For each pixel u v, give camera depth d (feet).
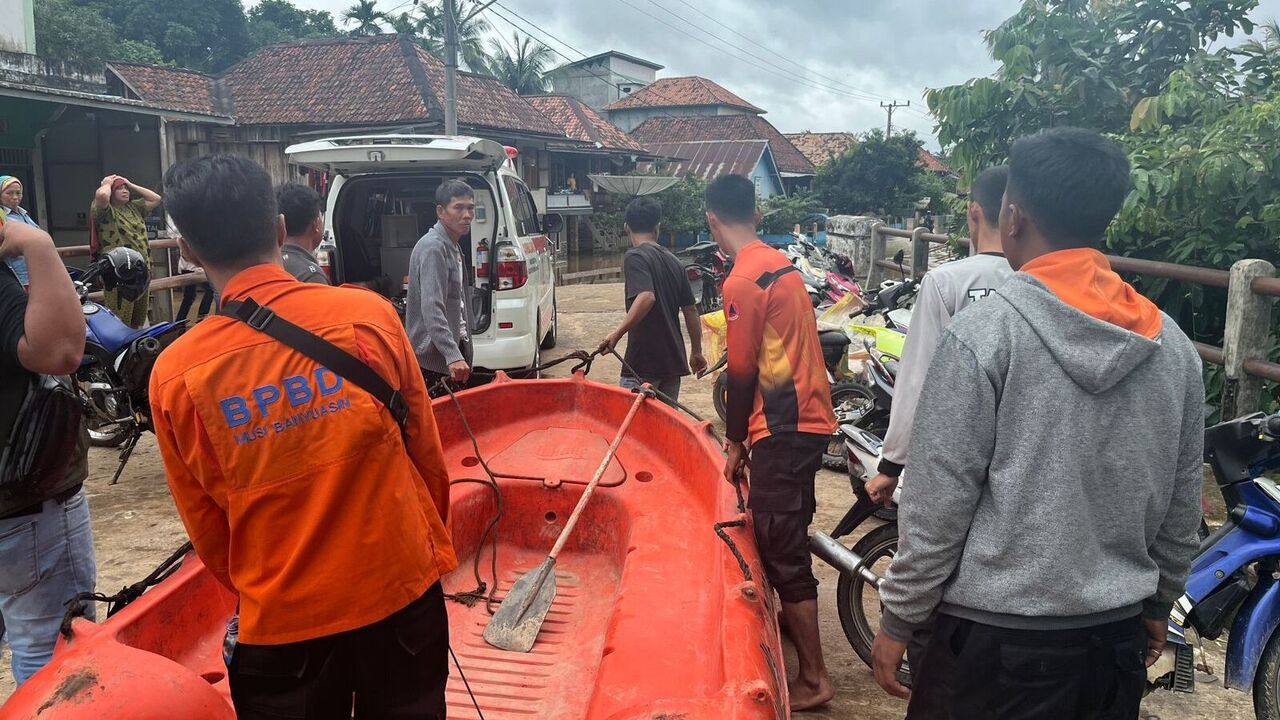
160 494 18.30
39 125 50.03
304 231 13.00
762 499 10.33
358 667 5.98
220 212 5.56
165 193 5.68
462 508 12.72
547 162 82.79
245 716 5.88
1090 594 5.67
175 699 6.11
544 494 13.46
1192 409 6.02
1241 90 23.45
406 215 26.58
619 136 104.32
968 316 5.94
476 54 127.65
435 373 17.16
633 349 16.93
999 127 25.50
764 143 123.85
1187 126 21.43
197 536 5.86
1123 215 20.11
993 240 9.72
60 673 6.16
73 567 8.86
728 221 10.97
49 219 52.80
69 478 8.59
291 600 5.58
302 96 66.39
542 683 9.84
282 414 5.49
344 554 5.63
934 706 6.24
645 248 16.52
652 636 8.74
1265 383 19.42
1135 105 24.32
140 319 24.59
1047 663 5.69
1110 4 24.75
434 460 6.47
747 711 5.89
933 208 122.21
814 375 10.38
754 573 8.83
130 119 51.75
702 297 42.86
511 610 10.69
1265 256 20.95
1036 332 5.68
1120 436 5.69
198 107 63.36
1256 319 17.62
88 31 105.50
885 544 11.72
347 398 5.61
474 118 68.23
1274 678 9.90
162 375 5.49
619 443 13.91
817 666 10.75
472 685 9.75
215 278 5.84
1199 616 10.14
